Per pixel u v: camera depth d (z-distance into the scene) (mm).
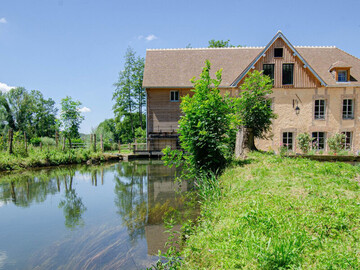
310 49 21094
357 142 17781
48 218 6012
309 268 2535
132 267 3654
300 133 17625
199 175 8320
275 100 17625
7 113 47219
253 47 22766
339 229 3340
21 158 14828
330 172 6398
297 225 3432
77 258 4012
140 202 7191
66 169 14508
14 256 4129
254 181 6035
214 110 8188
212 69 20375
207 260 3119
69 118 25500
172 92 20062
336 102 17734
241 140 10492
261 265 2656
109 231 5094
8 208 6906
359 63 19734
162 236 4676
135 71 37062
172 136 19719
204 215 5082
